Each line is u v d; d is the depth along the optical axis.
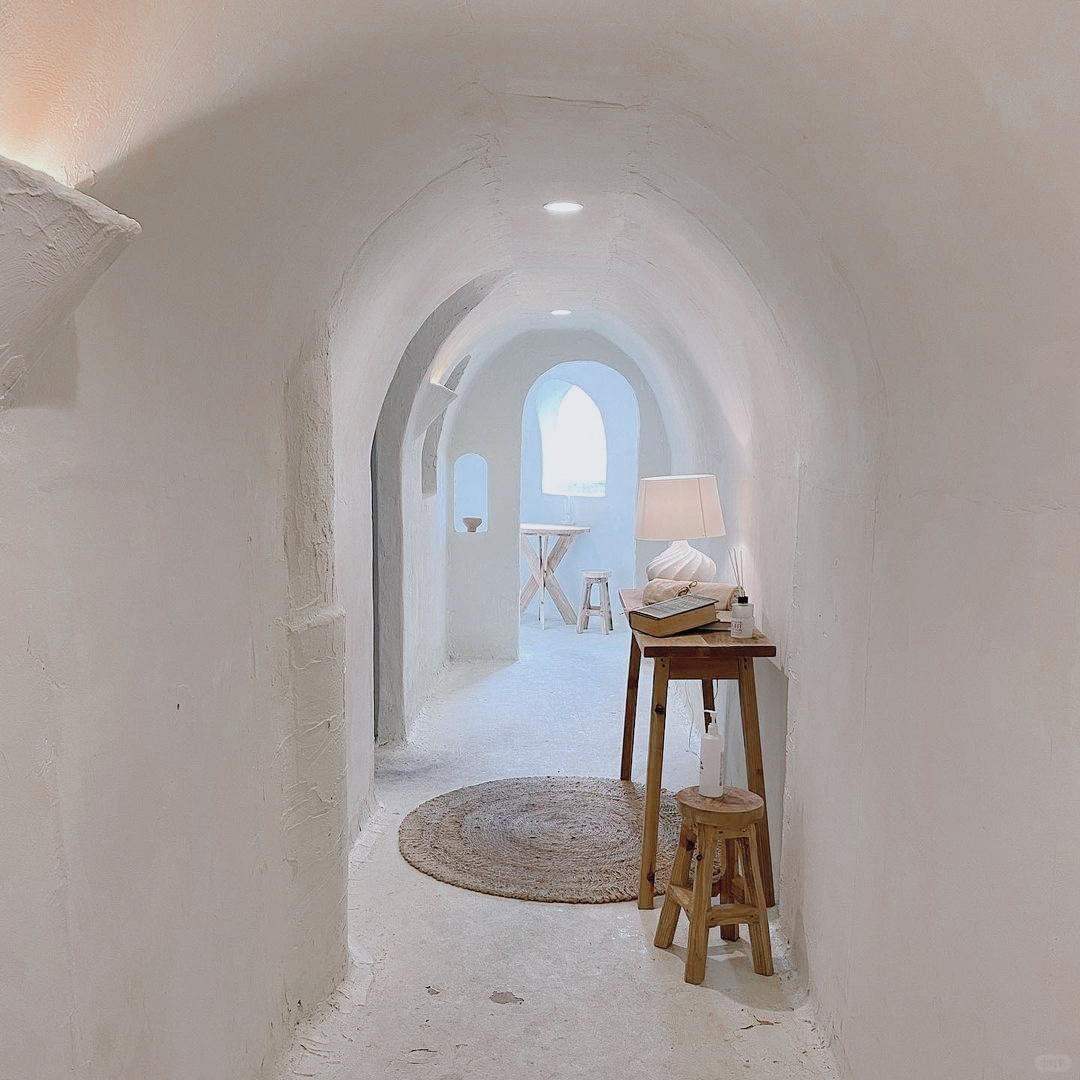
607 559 8.26
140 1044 1.55
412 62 1.78
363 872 3.41
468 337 5.25
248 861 2.07
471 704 5.61
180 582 1.69
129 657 1.50
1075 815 1.16
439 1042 2.43
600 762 4.63
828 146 1.64
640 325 5.25
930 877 1.66
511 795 4.13
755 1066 2.34
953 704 1.56
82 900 1.36
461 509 8.36
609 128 2.25
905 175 1.45
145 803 1.56
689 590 3.69
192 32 1.27
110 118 1.23
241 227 1.76
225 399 1.89
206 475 1.80
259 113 1.55
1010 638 1.35
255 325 2.01
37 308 1.06
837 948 2.30
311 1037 2.41
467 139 2.34
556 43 1.78
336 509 3.36
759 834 3.14
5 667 1.17
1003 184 1.21
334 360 2.88
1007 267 1.29
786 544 3.12
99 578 1.40
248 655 2.04
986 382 1.43
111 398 1.42
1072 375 1.17
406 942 2.93
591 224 3.40
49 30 1.05
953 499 1.58
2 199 0.91
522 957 2.85
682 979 2.74
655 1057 2.38
